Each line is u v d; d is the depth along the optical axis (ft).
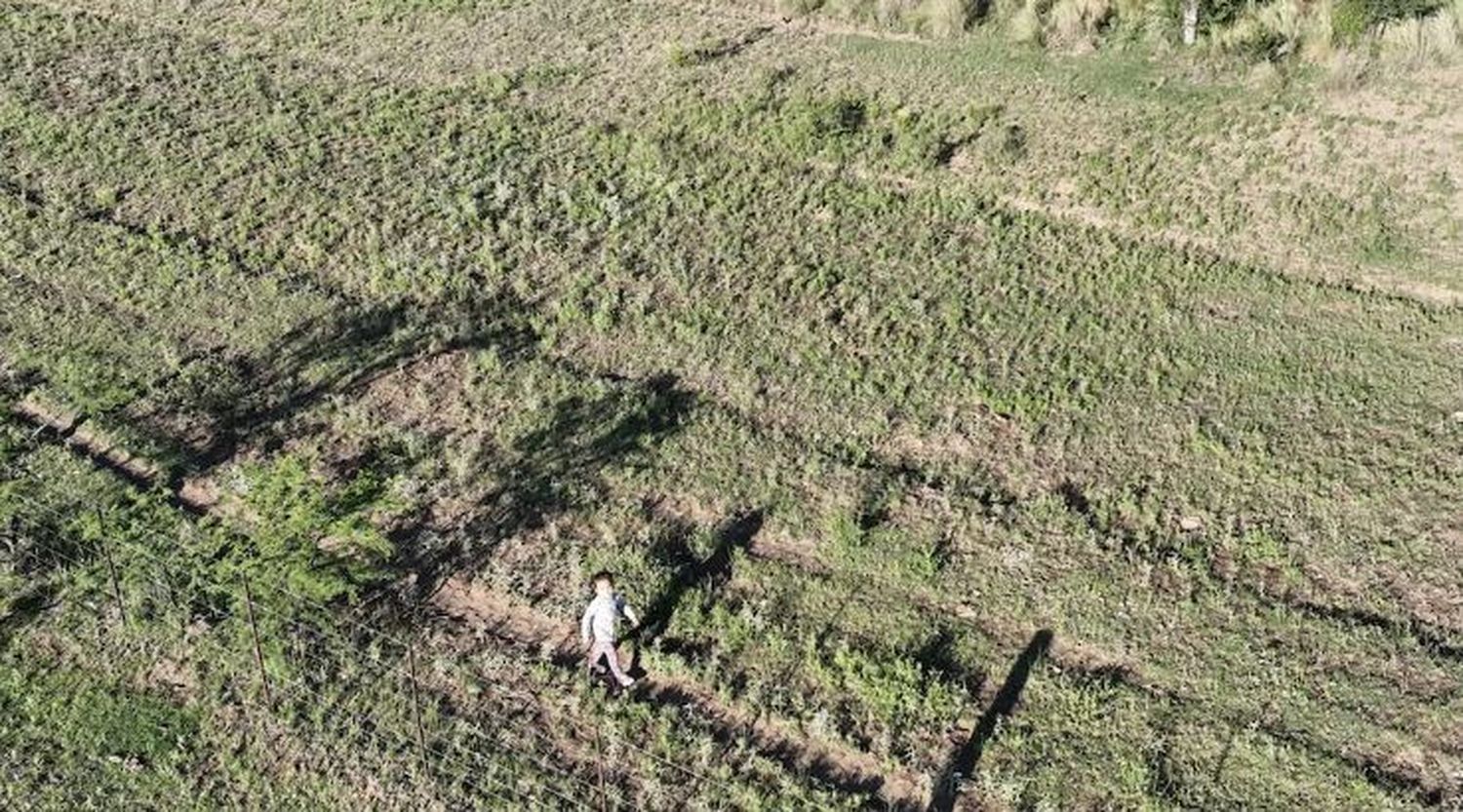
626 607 49.19
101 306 70.85
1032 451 59.57
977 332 67.05
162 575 54.24
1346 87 81.46
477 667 50.52
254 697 49.60
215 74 93.86
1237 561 53.57
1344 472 57.31
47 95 91.25
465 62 93.81
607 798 45.47
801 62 91.15
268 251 74.64
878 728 47.60
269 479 58.90
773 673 49.88
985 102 84.99
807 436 60.95
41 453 60.85
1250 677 48.57
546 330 67.92
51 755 48.14
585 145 83.56
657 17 98.43
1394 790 44.32
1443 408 60.49
